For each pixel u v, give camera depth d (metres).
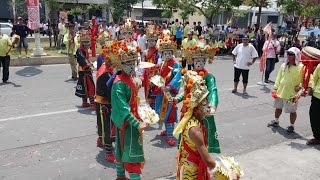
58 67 14.76
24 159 5.83
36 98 9.58
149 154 6.20
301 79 7.16
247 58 10.70
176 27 21.69
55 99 9.54
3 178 5.19
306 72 6.80
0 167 5.53
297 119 8.59
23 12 28.77
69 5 34.38
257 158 6.16
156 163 5.86
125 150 4.44
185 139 3.55
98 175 5.38
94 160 5.89
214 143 5.13
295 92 7.26
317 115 6.68
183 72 3.77
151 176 5.41
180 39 21.20
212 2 24.55
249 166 5.82
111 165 5.73
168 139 6.66
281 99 7.55
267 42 12.65
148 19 46.62
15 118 7.81
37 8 15.88
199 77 3.58
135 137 4.43
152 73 6.71
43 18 33.19
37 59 15.20
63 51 17.72
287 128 7.68
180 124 3.53
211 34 22.20
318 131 6.75
